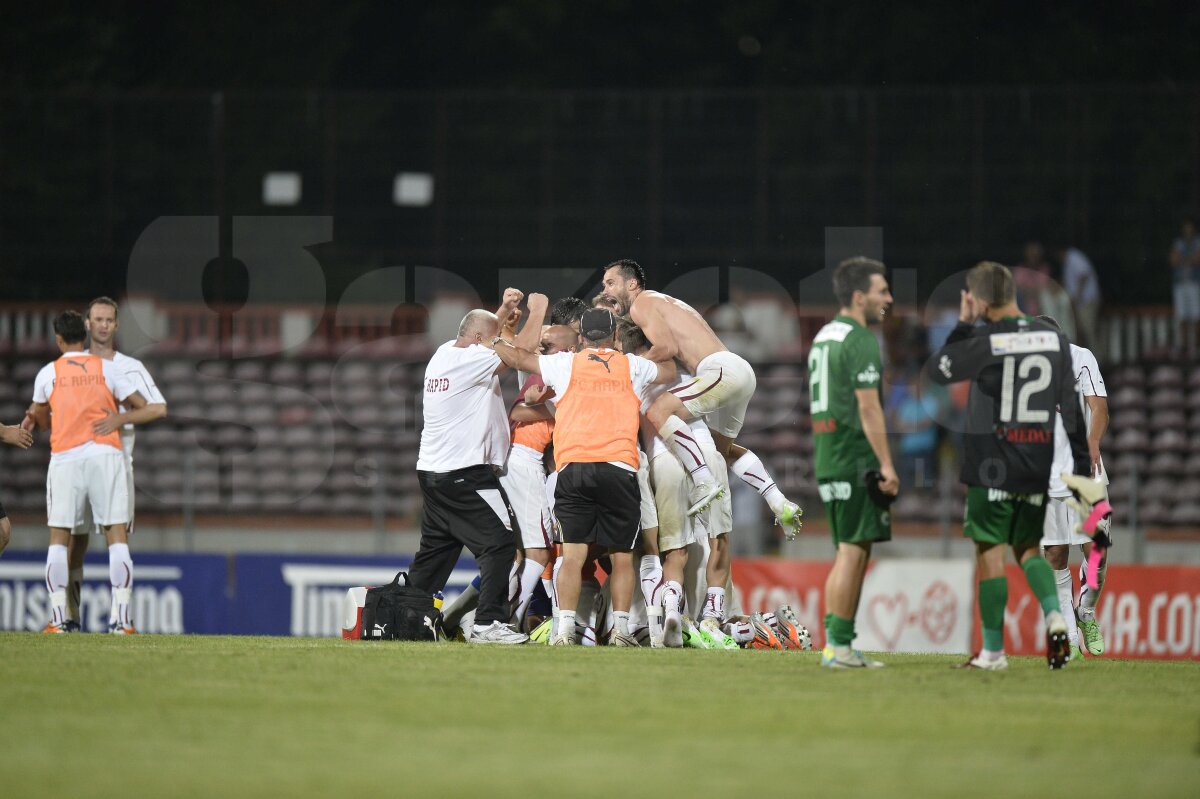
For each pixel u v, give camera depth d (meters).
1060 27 92.12
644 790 14.94
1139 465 73.31
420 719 19.47
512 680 23.89
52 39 94.12
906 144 77.06
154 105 80.19
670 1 100.06
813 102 77.44
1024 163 76.50
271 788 14.80
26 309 76.88
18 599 56.50
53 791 14.52
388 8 100.06
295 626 56.97
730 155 77.25
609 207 78.12
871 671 26.16
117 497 39.00
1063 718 20.50
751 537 65.69
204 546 69.50
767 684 23.72
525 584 36.03
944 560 55.72
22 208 79.38
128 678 23.62
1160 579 55.16
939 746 17.92
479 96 78.88
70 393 38.88
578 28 101.56
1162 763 16.95
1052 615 25.86
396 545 69.62
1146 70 90.88
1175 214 75.62
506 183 78.88
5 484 73.69
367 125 79.81
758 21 98.44
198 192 80.06
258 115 80.25
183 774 15.51
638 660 28.11
